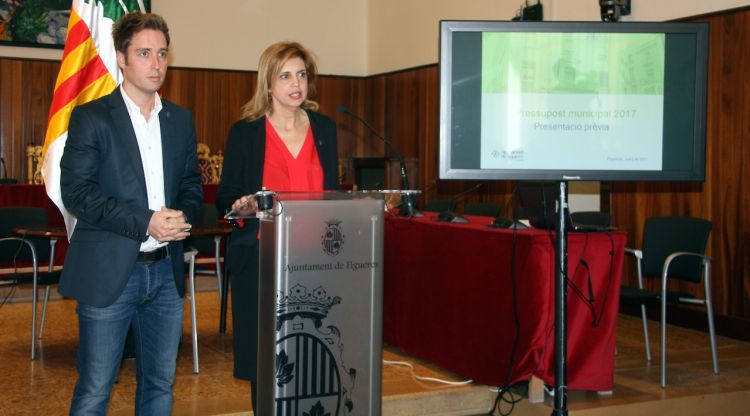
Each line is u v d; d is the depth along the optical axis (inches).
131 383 151.7
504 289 142.6
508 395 143.5
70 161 87.8
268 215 86.6
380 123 418.9
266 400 89.4
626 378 159.9
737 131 220.1
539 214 139.6
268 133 105.3
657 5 243.8
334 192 88.6
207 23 398.0
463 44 107.0
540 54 107.7
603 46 108.2
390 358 174.4
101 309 89.2
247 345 100.3
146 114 94.3
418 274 169.8
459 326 155.3
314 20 420.2
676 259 169.2
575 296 138.3
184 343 190.1
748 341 209.9
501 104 107.4
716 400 147.8
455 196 355.6
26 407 136.2
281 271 87.0
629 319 240.1
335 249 89.0
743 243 217.9
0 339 193.9
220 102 401.7
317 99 420.2
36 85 370.0
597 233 139.3
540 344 135.9
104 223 86.7
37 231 170.4
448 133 107.0
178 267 95.9
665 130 108.9
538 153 108.0
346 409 91.0
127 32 90.0
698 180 108.8
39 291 271.9
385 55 413.1
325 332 89.4
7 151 366.0
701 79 108.2
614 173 108.3
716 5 225.9
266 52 103.7
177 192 97.3
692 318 227.5
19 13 365.7
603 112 108.2
